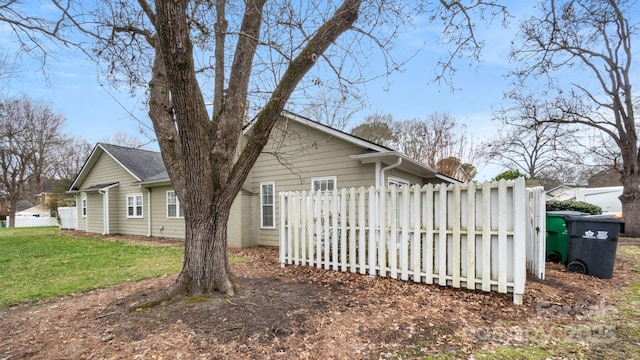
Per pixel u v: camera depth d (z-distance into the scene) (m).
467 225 4.72
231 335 3.23
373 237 5.61
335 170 9.52
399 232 5.41
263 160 10.91
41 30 5.09
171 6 3.31
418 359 2.86
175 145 4.59
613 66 13.59
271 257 8.37
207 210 4.20
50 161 28.59
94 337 3.25
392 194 5.42
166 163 4.52
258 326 3.43
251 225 10.85
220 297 4.09
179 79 3.57
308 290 4.83
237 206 10.50
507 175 14.56
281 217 6.84
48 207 31.14
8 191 27.17
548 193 23.66
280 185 10.52
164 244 12.04
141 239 14.02
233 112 4.35
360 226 5.75
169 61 3.49
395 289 4.89
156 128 4.60
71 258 8.71
